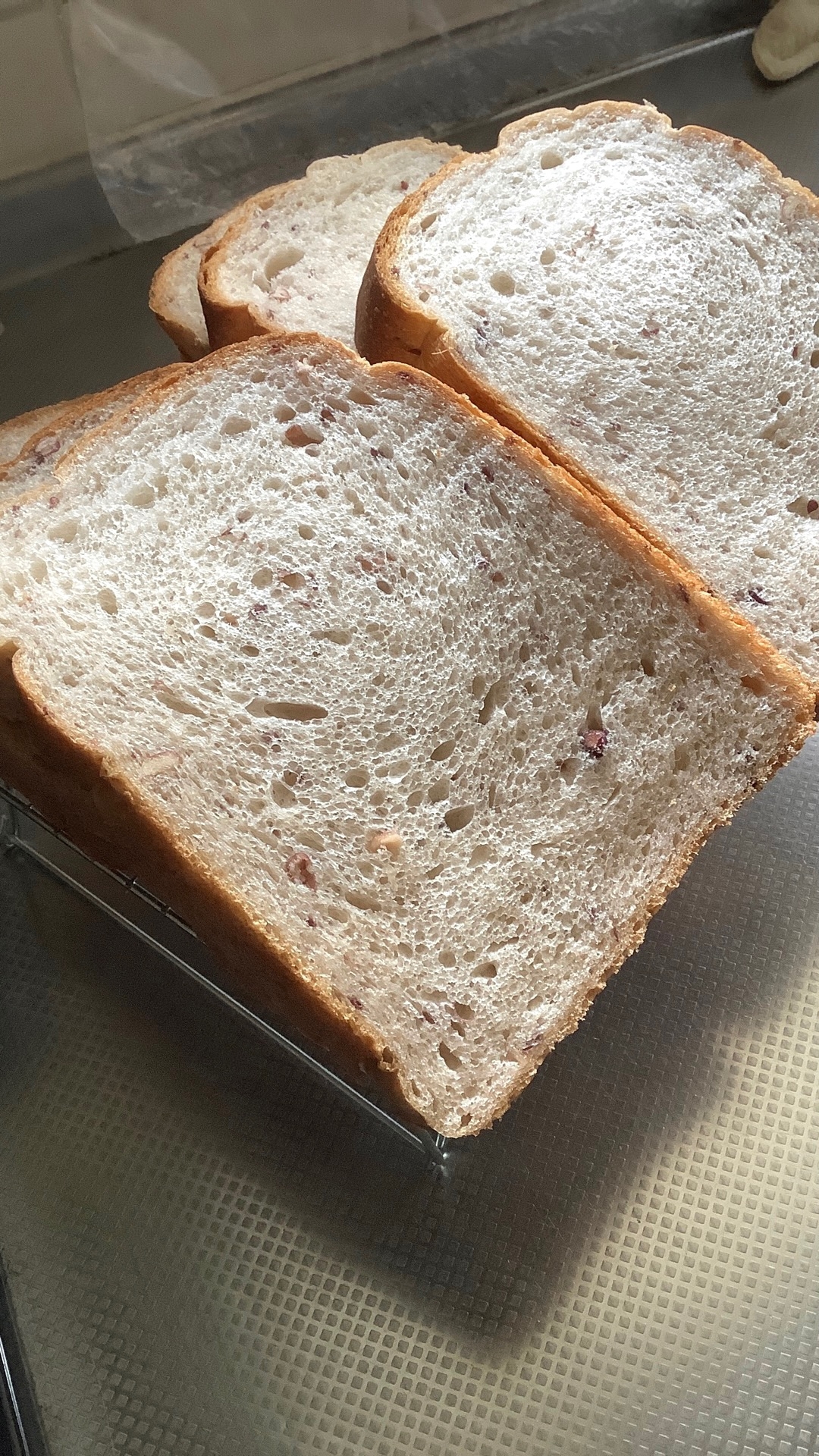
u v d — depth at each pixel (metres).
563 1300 0.24
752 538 0.29
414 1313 0.24
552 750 0.25
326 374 0.26
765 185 0.31
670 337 0.30
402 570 0.25
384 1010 0.23
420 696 0.24
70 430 0.28
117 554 0.24
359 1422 0.23
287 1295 0.24
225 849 0.23
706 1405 0.23
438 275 0.29
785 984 0.28
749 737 0.25
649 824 0.25
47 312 0.38
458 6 0.39
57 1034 0.27
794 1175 0.25
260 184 0.40
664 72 0.43
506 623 0.25
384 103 0.40
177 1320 0.24
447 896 0.24
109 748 0.22
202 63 0.36
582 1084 0.26
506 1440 0.23
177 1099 0.26
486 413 0.28
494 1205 0.25
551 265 0.30
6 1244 0.25
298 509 0.25
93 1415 0.23
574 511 0.25
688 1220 0.25
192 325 0.34
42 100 0.35
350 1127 0.26
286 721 0.24
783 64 0.41
